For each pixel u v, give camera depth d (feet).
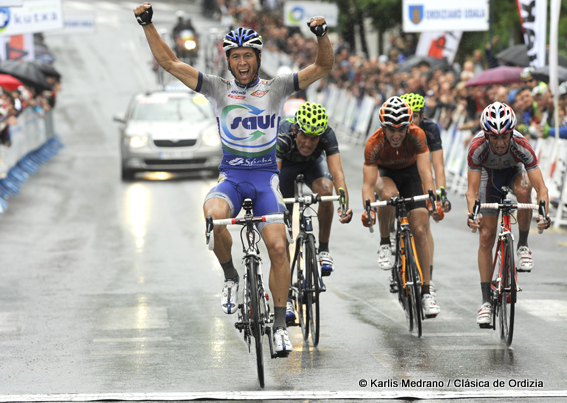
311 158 70.03
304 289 65.36
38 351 62.75
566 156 118.73
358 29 368.48
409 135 68.33
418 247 68.23
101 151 226.79
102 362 59.67
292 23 323.37
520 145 63.57
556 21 116.26
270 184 57.47
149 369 57.82
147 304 78.33
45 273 92.84
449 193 157.58
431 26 167.22
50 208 140.05
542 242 108.99
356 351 62.49
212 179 173.99
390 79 209.97
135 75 401.70
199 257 101.19
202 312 75.15
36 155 202.18
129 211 136.05
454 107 163.12
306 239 65.87
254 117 56.08
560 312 73.67
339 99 259.19
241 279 88.94
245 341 63.62
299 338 67.72
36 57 277.85
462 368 57.21
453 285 85.76
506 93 140.15
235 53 54.85
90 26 350.84
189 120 179.11
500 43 240.53
